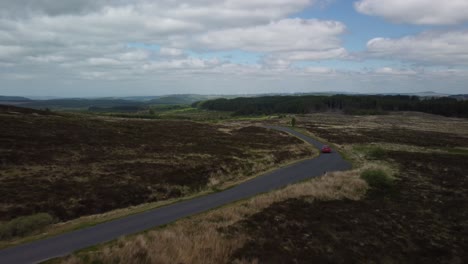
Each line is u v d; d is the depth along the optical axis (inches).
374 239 727.1
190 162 1614.2
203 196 1129.4
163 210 942.4
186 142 2305.6
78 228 774.5
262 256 586.2
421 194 1109.1
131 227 777.6
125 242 641.0
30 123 2095.2
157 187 1202.0
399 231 787.4
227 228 719.7
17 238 706.2
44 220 792.3
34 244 660.7
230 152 2023.9
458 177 1365.7
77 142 1798.7
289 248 639.1
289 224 761.0
